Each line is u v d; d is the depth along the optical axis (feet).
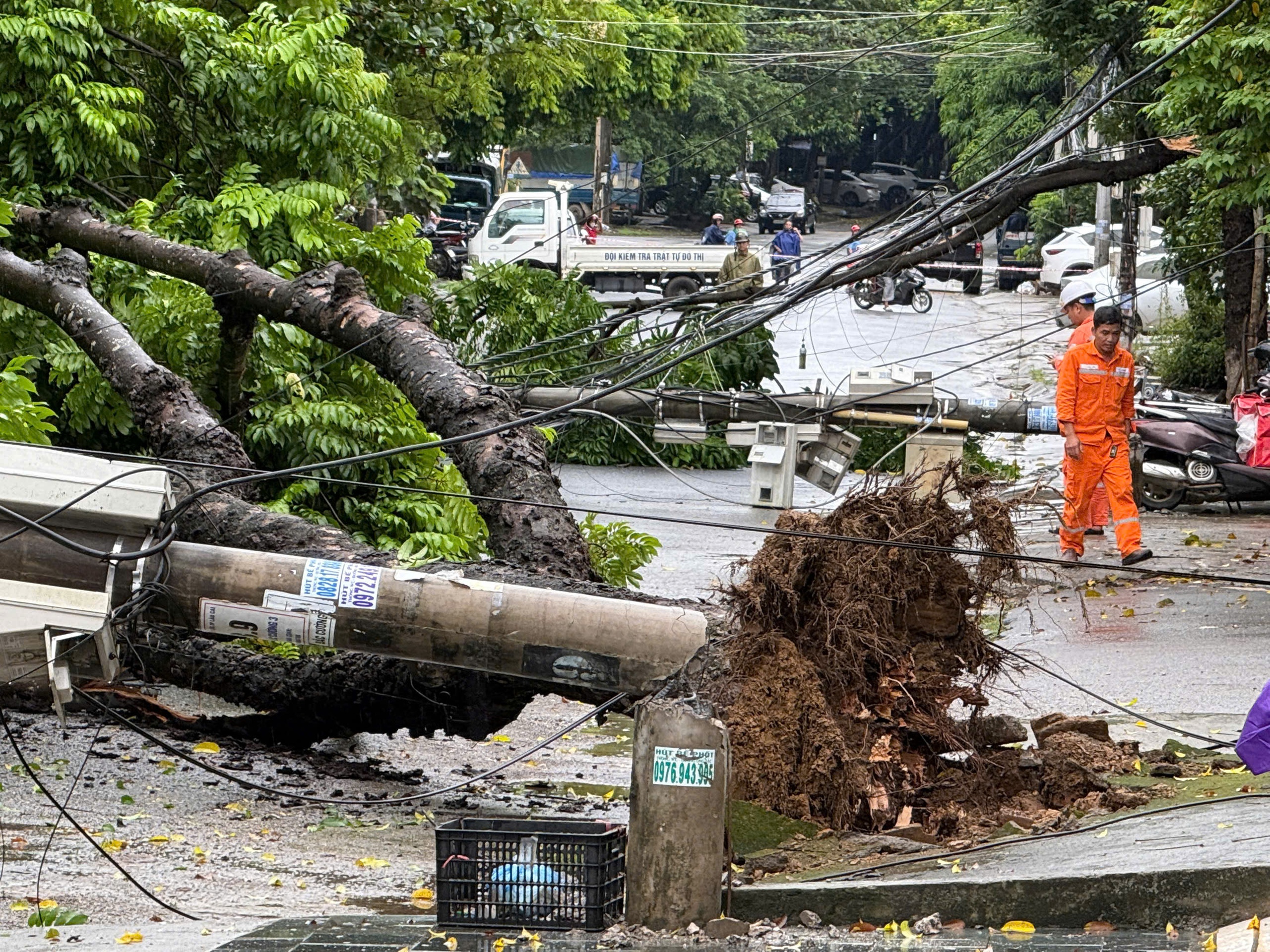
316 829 35.83
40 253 71.82
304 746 43.80
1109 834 28.22
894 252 68.49
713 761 25.26
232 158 81.92
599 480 97.40
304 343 67.26
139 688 49.37
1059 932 24.02
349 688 41.47
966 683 45.73
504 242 184.65
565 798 39.86
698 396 82.79
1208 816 28.60
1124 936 23.47
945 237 71.67
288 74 77.51
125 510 32.14
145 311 65.46
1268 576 62.64
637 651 32.63
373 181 108.99
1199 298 118.01
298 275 66.54
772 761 31.68
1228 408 85.66
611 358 84.89
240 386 65.31
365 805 33.68
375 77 81.30
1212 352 117.80
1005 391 124.57
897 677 33.19
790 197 268.41
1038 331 158.40
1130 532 61.82
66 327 56.85
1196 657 49.70
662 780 25.26
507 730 48.21
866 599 32.37
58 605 32.07
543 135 178.50
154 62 82.94
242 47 78.23
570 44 147.33
